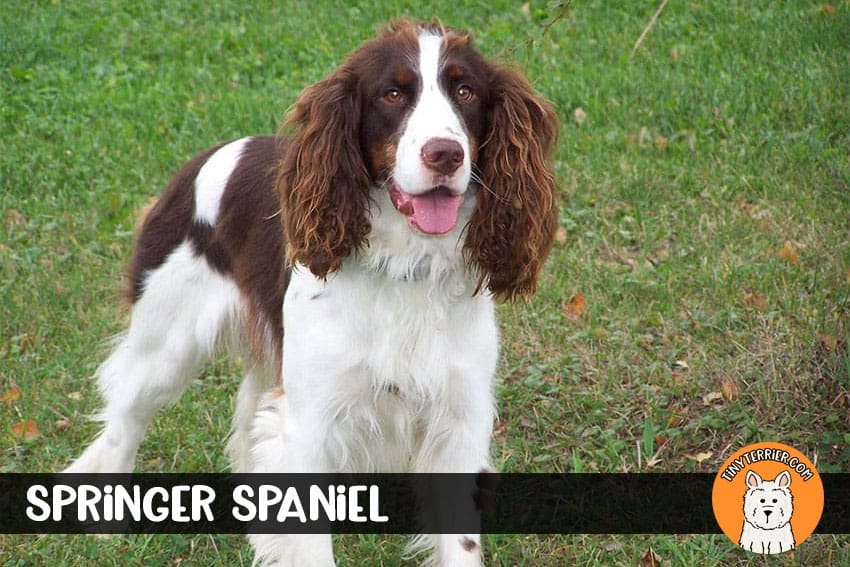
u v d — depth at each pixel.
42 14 12.16
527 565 5.11
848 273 6.97
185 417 6.25
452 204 4.11
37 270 7.57
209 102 10.09
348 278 4.46
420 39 4.29
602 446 5.84
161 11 12.41
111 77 10.61
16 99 9.95
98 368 6.17
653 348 6.56
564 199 8.20
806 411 5.79
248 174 5.26
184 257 5.41
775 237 7.72
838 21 11.06
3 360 6.68
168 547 5.26
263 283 5.08
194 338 5.43
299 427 4.59
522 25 11.88
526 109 4.47
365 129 4.32
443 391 4.54
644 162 8.79
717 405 5.99
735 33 11.27
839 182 8.32
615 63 10.88
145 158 9.03
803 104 9.52
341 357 4.45
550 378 6.36
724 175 8.60
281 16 12.45
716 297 6.98
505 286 4.55
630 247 7.81
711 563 4.92
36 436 6.02
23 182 8.67
